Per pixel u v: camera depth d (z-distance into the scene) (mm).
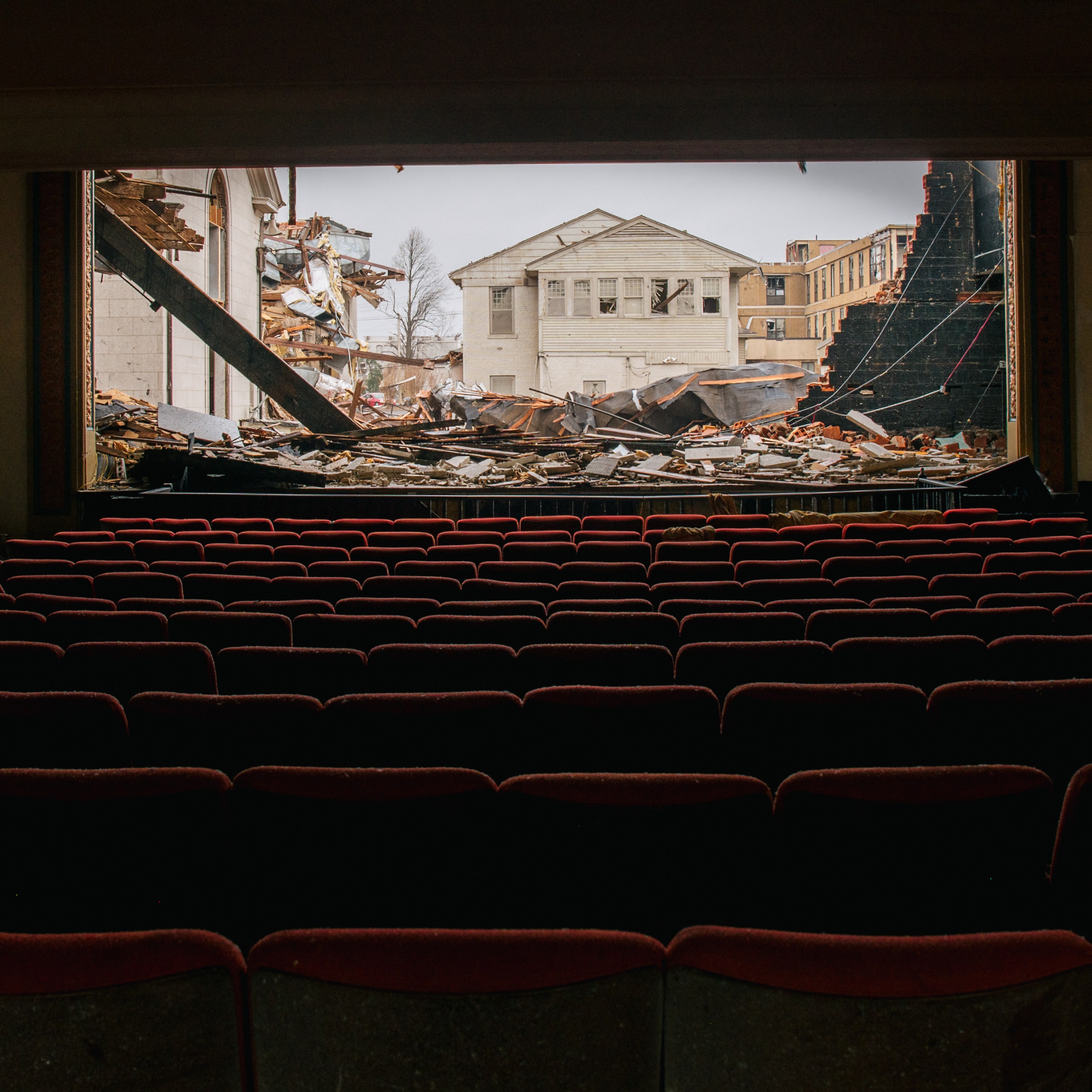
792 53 8062
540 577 5734
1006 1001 1246
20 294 12047
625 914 1892
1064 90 8125
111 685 3260
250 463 11953
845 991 1245
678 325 30172
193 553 6742
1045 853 1844
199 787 1821
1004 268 14914
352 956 1276
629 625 3809
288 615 4445
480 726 2543
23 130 8539
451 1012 1266
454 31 8031
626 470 13484
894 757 2564
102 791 1811
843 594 5070
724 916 1886
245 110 8453
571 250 30344
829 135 8367
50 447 12156
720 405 22109
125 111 8461
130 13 7809
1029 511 11375
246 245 23656
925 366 18750
